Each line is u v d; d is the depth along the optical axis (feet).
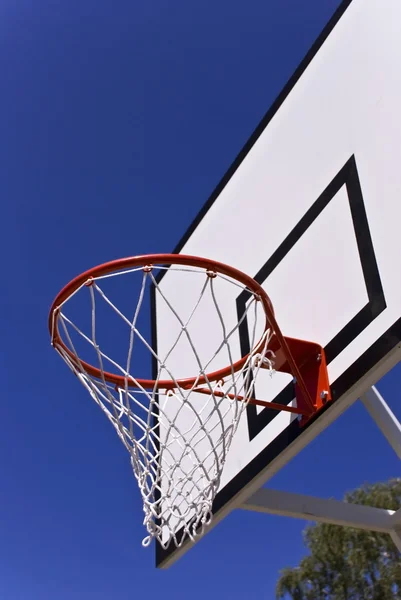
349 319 8.92
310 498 10.37
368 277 8.78
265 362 9.59
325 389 8.97
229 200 12.73
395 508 22.27
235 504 10.08
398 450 10.09
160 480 9.05
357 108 9.82
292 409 9.35
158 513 9.23
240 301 11.43
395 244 8.43
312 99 10.98
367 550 21.86
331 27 10.96
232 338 11.27
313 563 22.58
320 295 9.61
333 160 10.11
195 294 12.75
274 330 9.18
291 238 10.62
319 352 9.27
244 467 10.03
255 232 11.63
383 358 8.13
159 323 13.50
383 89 9.37
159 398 9.84
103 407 9.23
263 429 9.99
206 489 9.04
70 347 9.20
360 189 9.34
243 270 11.58
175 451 10.35
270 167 11.71
